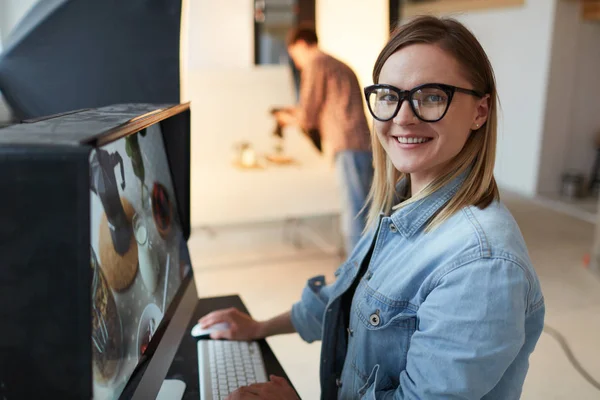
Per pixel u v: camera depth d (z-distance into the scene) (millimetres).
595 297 3529
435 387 786
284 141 4270
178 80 1634
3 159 571
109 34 1571
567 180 5922
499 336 767
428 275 871
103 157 820
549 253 4297
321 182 4027
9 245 589
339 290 1104
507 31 6188
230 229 4957
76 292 600
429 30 864
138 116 814
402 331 915
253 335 1315
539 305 880
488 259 795
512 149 6324
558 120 5895
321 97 3854
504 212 884
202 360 1188
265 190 3988
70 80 1583
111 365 771
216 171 4000
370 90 906
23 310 605
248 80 4207
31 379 625
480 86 879
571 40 5699
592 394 2525
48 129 672
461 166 925
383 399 912
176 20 1597
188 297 1203
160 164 1147
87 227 585
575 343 2965
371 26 3893
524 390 2545
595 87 5934
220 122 4156
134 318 878
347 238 3918
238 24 4836
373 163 1128
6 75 1559
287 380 1147
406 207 952
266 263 4203
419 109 860
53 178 573
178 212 1255
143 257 964
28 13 1644
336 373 1147
